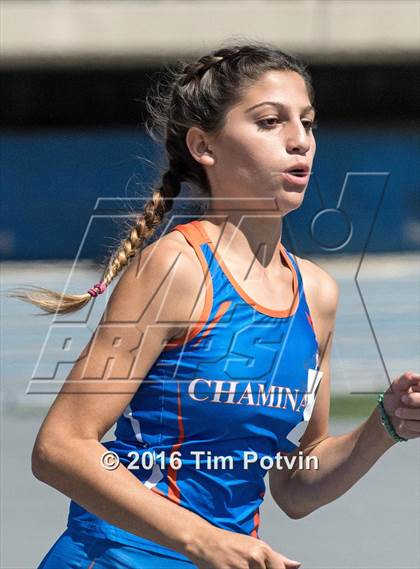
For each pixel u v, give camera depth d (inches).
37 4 2368.4
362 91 2402.8
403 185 2148.1
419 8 2364.7
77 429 265.6
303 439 313.4
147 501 254.5
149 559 271.6
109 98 2475.4
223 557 246.5
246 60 283.9
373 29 2356.1
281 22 2364.7
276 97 280.2
